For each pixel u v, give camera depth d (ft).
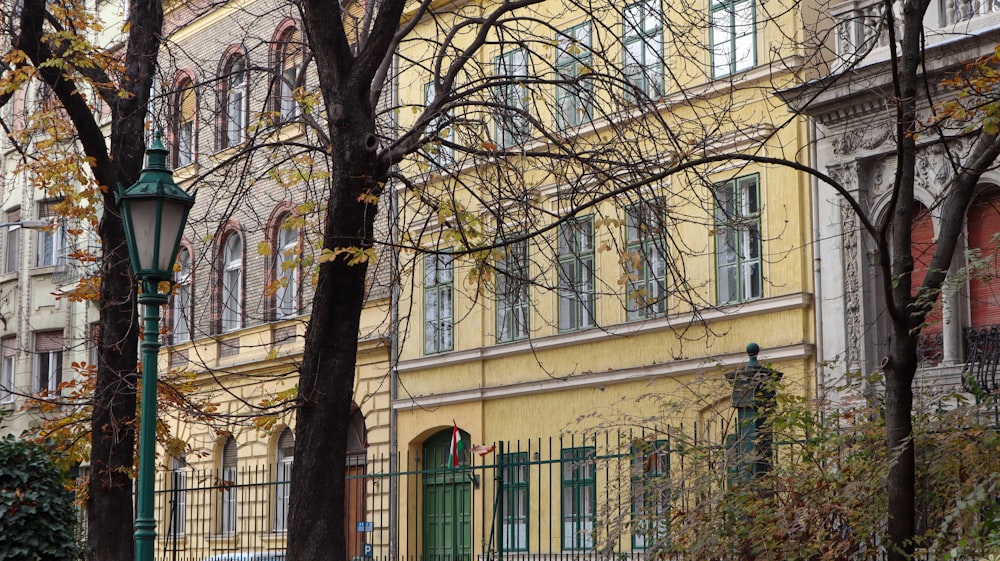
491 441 80.38
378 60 36.65
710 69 69.00
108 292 49.06
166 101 53.21
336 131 36.58
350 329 36.70
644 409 70.28
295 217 45.68
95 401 48.26
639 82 72.69
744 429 36.35
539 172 74.84
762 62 66.33
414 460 85.10
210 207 48.14
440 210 37.42
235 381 100.78
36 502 47.14
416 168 81.00
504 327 81.15
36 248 128.98
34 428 55.57
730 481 34.91
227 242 104.17
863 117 61.98
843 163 62.80
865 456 33.88
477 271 42.55
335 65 36.86
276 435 96.48
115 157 49.83
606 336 73.31
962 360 58.18
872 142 61.67
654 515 36.06
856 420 35.01
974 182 30.50
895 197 28.55
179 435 105.81
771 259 66.08
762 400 36.06
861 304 61.82
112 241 49.42
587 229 73.15
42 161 53.06
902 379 30.19
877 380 35.78
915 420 33.19
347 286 36.73
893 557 30.50
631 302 72.69
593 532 38.01
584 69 45.44
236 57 53.78
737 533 34.12
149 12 51.67
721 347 67.67
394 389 86.89
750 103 66.80
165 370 105.91
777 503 34.60
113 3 106.32
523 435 78.28
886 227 29.17
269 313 97.25
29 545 46.93
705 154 39.24
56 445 54.85
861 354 61.57
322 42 36.88
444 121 41.63
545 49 76.79
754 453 34.83
